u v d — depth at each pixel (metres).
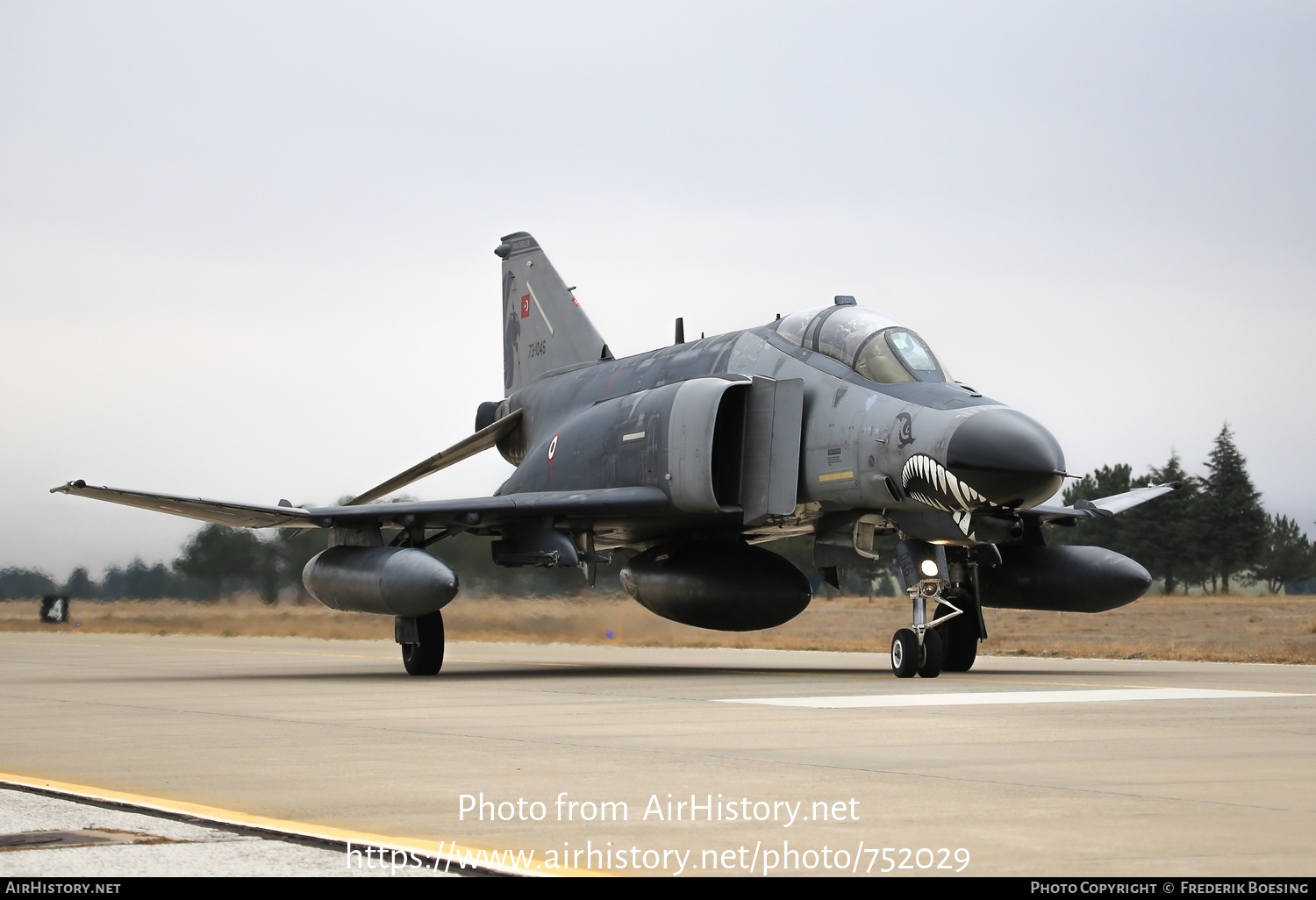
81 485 43.66
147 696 36.28
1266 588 175.25
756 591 48.16
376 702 33.75
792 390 44.22
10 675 49.31
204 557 96.31
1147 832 15.43
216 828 15.90
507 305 64.50
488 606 80.88
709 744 23.66
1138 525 163.88
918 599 42.09
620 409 49.47
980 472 37.75
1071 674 45.19
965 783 18.97
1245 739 24.14
